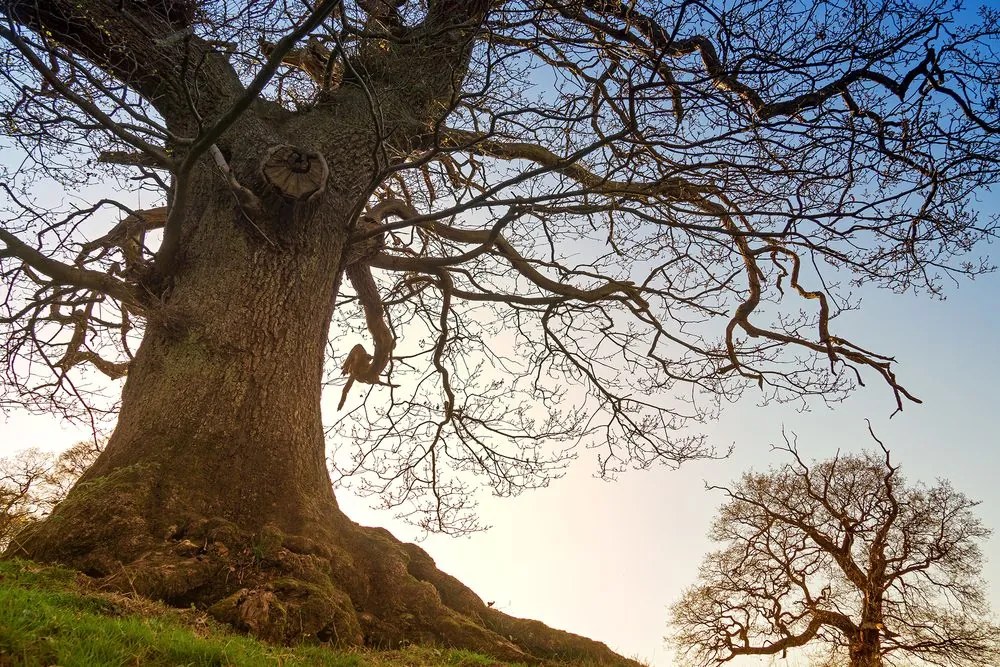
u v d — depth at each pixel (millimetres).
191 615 5320
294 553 6285
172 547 6016
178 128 8891
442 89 9500
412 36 8820
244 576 5922
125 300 7570
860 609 20812
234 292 7875
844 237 8516
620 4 7945
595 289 10703
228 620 5406
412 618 6512
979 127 7402
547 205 8445
